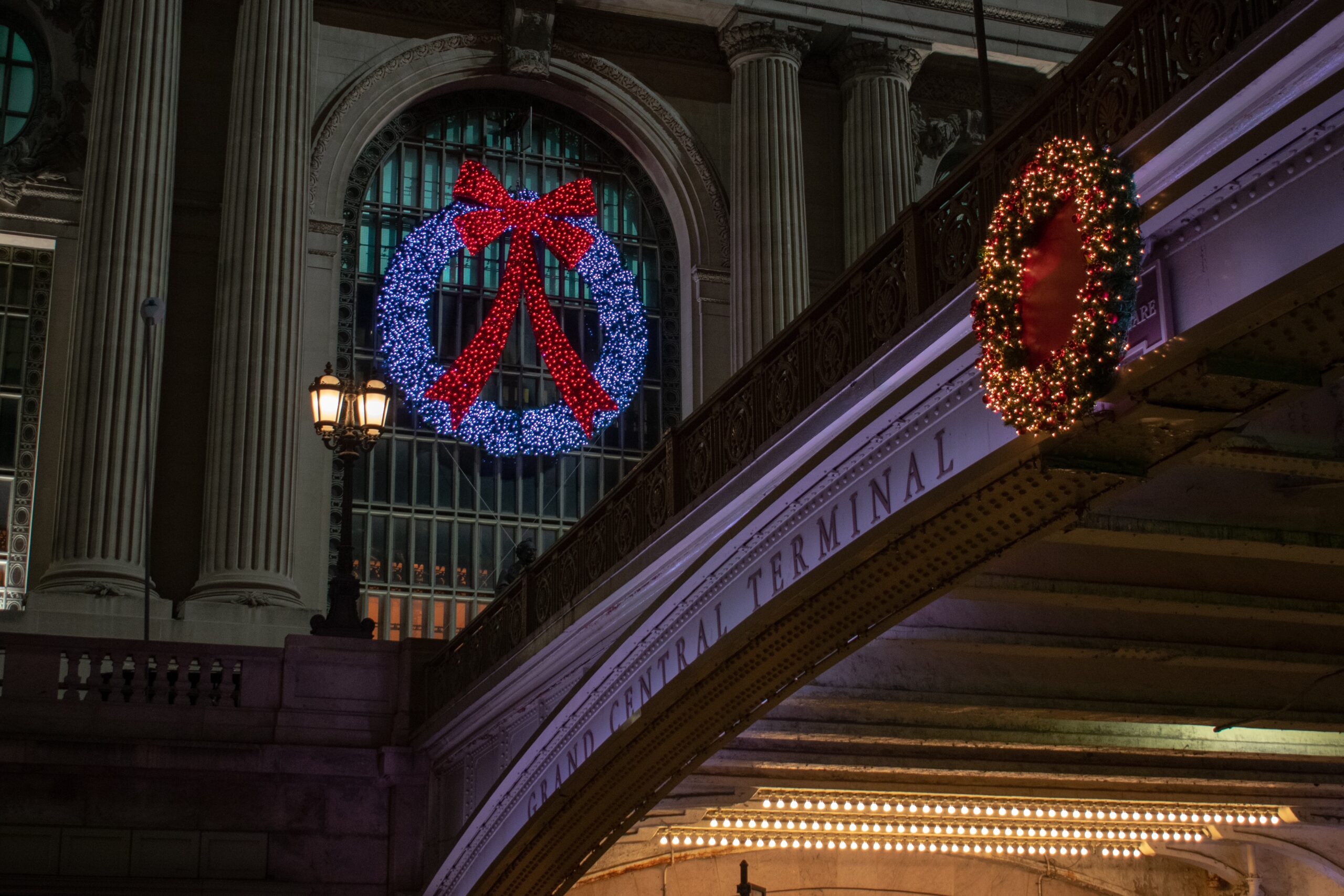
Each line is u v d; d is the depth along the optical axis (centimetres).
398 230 3416
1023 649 1599
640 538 1714
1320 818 2333
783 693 1556
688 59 3616
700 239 3534
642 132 3547
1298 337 913
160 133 3077
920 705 1694
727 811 2212
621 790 1827
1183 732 1944
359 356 3309
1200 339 912
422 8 3453
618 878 2498
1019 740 1850
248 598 2878
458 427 3322
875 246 1302
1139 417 988
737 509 1499
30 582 2980
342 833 2216
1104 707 1761
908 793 2103
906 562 1288
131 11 3122
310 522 3120
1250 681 1812
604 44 3569
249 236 3077
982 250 1027
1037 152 1091
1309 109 828
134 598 2814
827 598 1371
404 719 2284
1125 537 1295
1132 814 2336
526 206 3444
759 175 3459
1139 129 940
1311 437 1191
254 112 3152
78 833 2125
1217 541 1316
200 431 3047
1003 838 2433
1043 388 967
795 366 1431
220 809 2183
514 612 2031
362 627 2339
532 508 3375
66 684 2203
